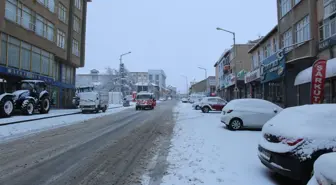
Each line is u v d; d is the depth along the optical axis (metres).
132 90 90.06
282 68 18.95
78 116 23.52
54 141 10.61
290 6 20.33
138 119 20.53
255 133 12.30
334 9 14.45
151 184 5.46
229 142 9.88
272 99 25.86
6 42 22.14
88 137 11.66
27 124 16.27
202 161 7.10
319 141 5.00
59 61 35.03
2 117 19.02
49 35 30.11
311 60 17.61
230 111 13.62
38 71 27.50
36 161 7.38
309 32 16.88
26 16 25.30
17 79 24.36
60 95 34.84
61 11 33.88
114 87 77.88
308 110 5.66
